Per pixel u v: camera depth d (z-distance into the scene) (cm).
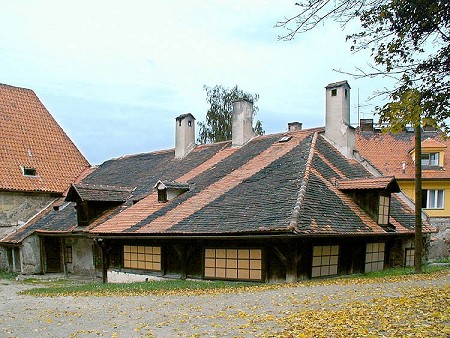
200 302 1190
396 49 762
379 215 1850
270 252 1570
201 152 2836
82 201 2425
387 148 3541
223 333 821
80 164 3547
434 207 3269
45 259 2798
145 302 1261
